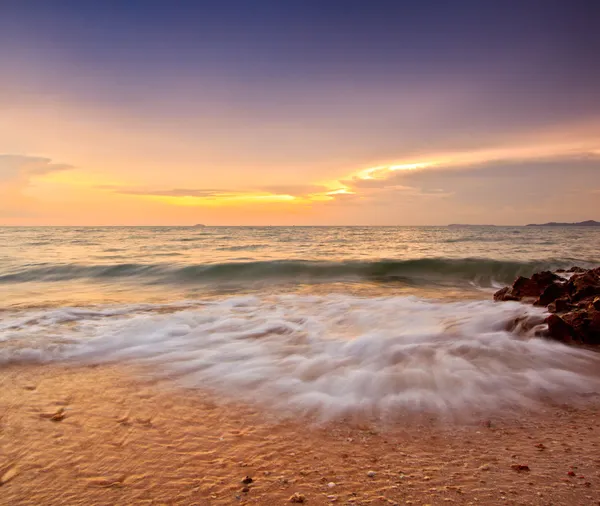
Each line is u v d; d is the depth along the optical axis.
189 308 9.88
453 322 7.88
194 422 4.14
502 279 17.92
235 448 3.64
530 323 7.20
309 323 8.13
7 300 11.68
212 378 5.30
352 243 43.25
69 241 43.62
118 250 31.09
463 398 4.66
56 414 4.28
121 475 3.21
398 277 17.94
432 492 2.96
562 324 6.73
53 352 6.31
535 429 4.01
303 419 4.21
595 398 4.71
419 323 8.05
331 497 2.91
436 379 5.15
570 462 3.37
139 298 12.07
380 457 3.50
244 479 3.15
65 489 3.02
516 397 4.70
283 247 36.22
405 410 4.39
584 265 19.38
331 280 16.98
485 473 3.22
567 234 75.06
